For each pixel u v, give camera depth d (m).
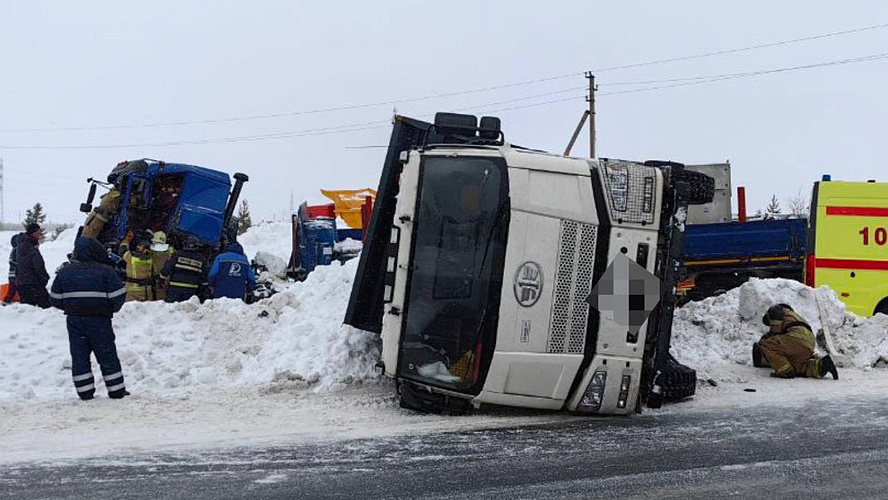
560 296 6.90
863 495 5.01
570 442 6.30
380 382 8.41
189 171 13.55
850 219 12.58
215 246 13.64
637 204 7.09
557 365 6.90
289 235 28.98
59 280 7.60
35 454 5.77
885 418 7.25
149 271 12.38
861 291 12.48
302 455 5.83
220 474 5.32
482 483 5.19
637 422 7.06
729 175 17.61
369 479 5.25
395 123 8.16
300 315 9.57
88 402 7.51
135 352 8.73
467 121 7.85
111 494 4.87
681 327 10.71
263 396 7.90
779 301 10.38
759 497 4.96
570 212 6.92
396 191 8.18
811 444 6.29
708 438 6.48
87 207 13.97
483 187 6.90
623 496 4.95
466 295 6.87
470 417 7.18
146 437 6.32
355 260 10.28
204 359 8.97
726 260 14.58
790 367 9.27
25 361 8.35
